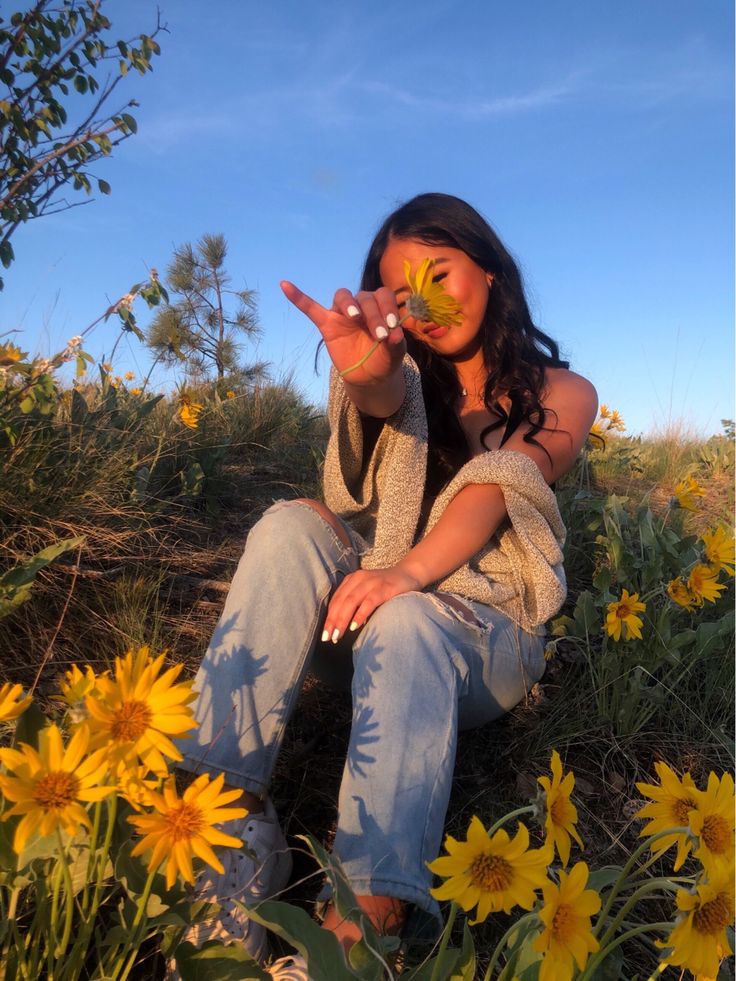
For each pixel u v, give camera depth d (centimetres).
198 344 755
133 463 243
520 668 147
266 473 338
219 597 212
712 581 194
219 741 121
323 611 137
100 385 323
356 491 172
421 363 181
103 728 72
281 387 451
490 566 156
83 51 272
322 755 163
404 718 116
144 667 77
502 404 177
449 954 86
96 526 211
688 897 72
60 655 172
